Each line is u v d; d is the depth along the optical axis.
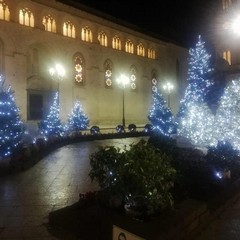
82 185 11.38
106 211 6.47
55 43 40.75
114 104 49.69
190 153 13.75
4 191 10.54
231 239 6.49
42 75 40.25
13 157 14.40
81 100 44.47
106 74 48.69
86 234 6.54
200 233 6.77
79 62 44.38
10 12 35.97
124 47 51.88
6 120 17.08
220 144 12.15
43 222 7.53
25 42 37.22
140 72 54.62
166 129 32.47
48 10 40.03
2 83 21.80
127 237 5.59
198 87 34.44
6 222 7.56
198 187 8.68
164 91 59.16
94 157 7.21
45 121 32.34
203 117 19.88
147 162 6.40
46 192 10.42
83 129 36.16
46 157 18.38
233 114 16.38
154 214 6.33
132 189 6.29
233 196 9.21
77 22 44.06
